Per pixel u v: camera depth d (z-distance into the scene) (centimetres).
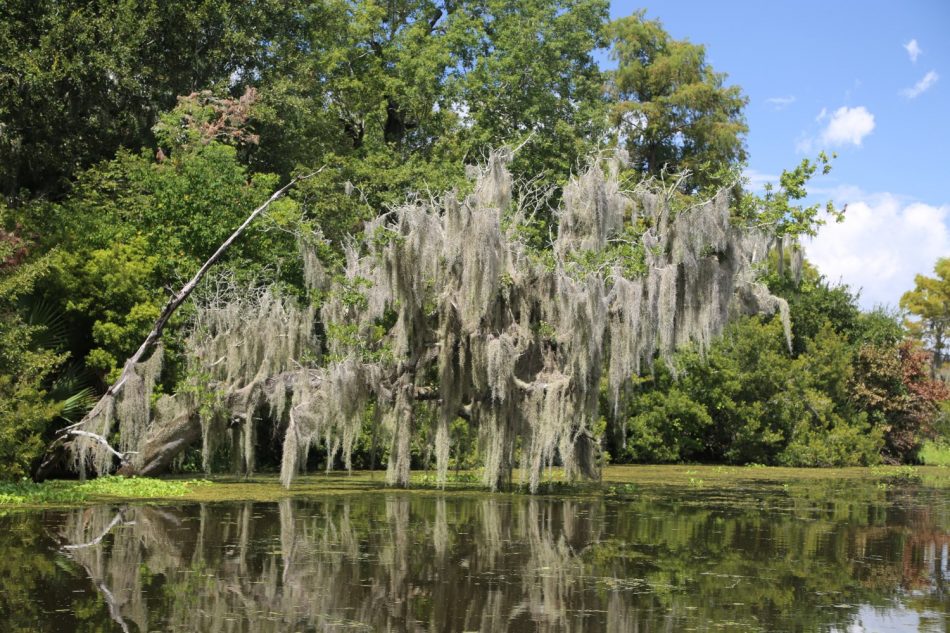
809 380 3838
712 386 3656
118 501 1845
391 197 2944
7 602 998
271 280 2722
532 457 2119
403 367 2205
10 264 2158
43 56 2938
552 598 1064
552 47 3619
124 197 2853
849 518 1847
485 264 1988
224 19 3241
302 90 3456
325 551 1327
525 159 3475
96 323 2295
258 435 2900
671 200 2180
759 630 945
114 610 970
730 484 2669
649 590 1115
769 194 2248
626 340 2055
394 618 964
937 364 7188
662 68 4762
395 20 4341
